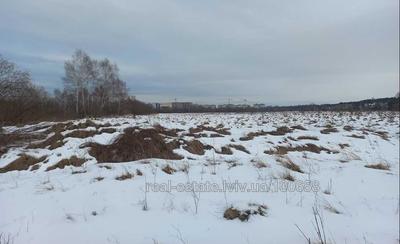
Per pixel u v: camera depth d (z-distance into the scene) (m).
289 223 3.91
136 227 3.74
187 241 3.42
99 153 10.48
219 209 4.31
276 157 8.09
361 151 12.89
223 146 12.22
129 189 5.12
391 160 11.00
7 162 10.51
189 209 4.31
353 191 5.28
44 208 4.30
